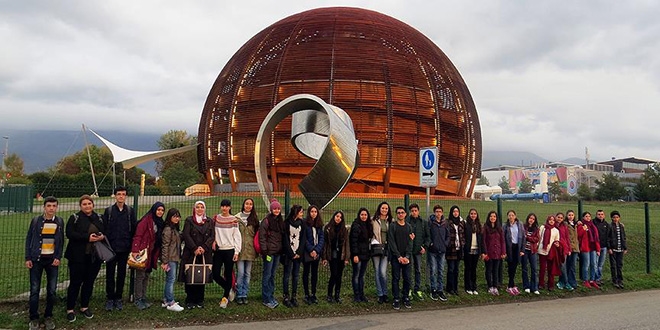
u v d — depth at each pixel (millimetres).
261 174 16094
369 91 38938
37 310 8211
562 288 12664
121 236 9141
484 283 12945
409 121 39500
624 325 8734
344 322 8984
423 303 10773
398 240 10391
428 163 11398
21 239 15664
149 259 9312
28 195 18453
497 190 83188
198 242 9297
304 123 16609
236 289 10180
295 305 9938
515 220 12312
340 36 41219
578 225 13180
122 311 9117
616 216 13492
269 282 9945
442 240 11156
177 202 14898
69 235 8562
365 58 40031
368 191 39906
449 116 42094
